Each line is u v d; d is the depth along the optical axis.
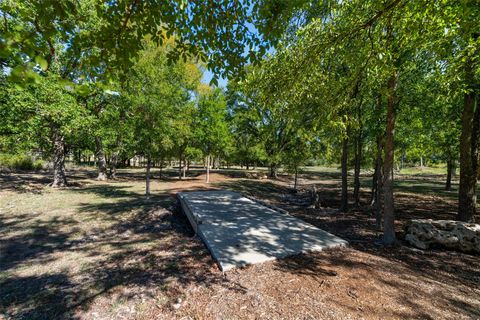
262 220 6.63
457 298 3.20
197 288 3.35
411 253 4.78
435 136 8.85
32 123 10.30
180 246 5.11
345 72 5.53
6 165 21.09
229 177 20.67
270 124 19.61
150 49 13.09
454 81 4.53
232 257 4.21
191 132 15.98
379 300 3.10
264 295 3.18
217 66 2.55
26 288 3.53
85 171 25.19
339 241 5.12
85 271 4.04
